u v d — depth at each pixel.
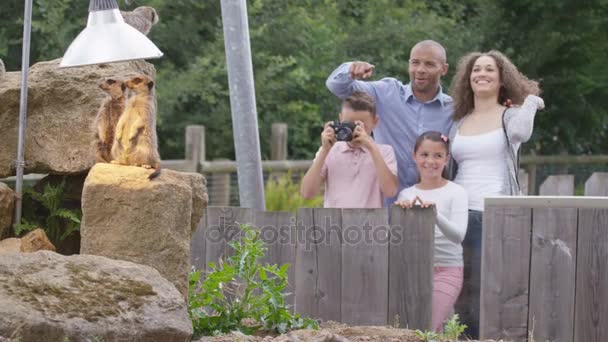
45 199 9.11
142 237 7.88
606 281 9.47
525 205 9.54
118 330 6.95
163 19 23.19
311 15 25.84
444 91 22.94
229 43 11.77
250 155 11.80
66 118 9.07
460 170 10.60
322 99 25.05
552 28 23.72
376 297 9.78
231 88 11.80
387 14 25.11
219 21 23.58
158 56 7.73
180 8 23.42
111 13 7.79
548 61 24.09
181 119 23.59
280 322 8.45
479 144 10.45
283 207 18.69
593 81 24.23
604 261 9.47
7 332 6.71
